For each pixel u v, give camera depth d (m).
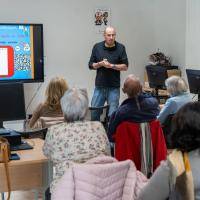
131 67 7.50
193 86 5.51
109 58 5.81
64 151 2.52
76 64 7.08
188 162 1.70
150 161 3.44
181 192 1.70
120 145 3.44
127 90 3.50
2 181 2.88
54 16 6.86
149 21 7.54
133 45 7.47
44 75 6.86
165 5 7.25
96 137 2.58
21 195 4.09
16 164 2.80
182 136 1.73
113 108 5.87
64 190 2.00
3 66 6.41
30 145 3.15
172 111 4.49
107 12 7.20
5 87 3.17
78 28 7.03
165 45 7.33
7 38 6.41
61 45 6.96
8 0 6.56
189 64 6.56
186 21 6.59
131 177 2.10
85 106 2.62
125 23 7.37
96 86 5.94
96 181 2.03
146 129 3.43
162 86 6.09
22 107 3.22
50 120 3.87
